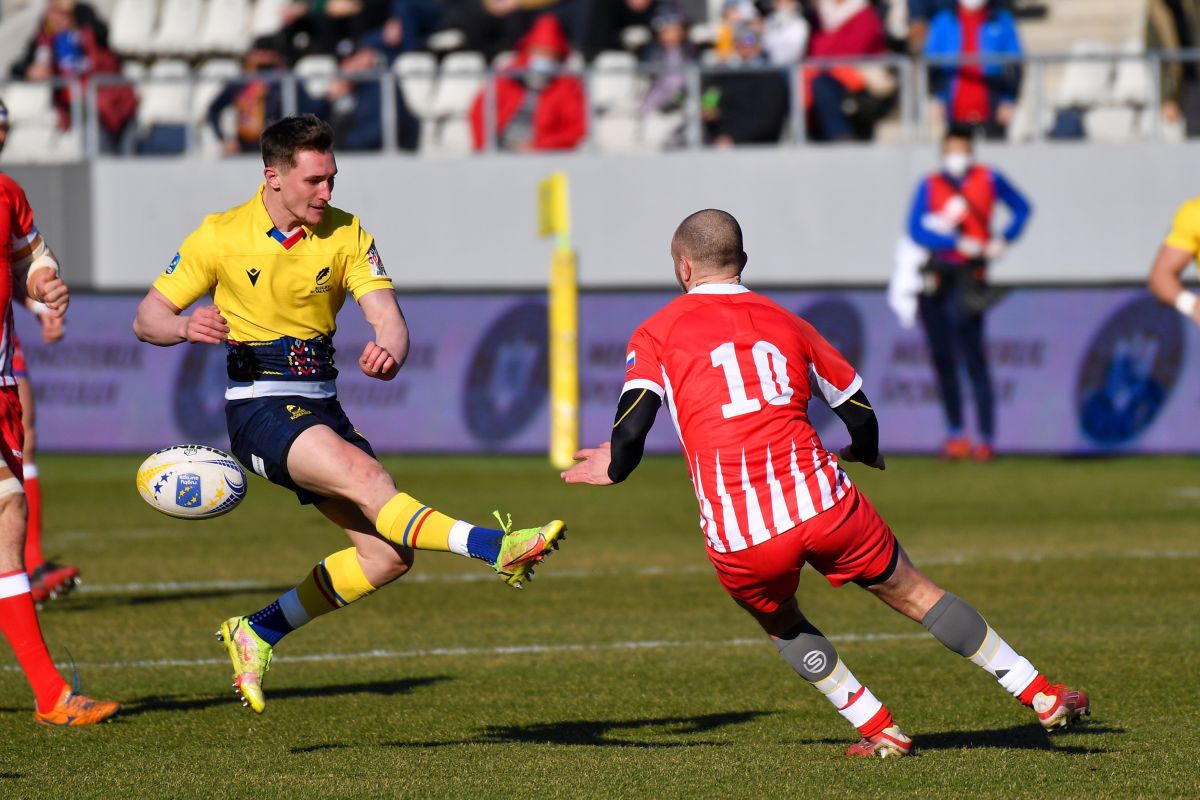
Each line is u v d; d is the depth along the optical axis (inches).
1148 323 2164.1
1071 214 2539.4
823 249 2576.3
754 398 668.1
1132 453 2172.7
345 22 2758.4
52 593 1125.7
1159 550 1450.5
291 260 742.5
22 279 838.5
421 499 1854.1
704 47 2945.4
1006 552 1449.3
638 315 2226.9
